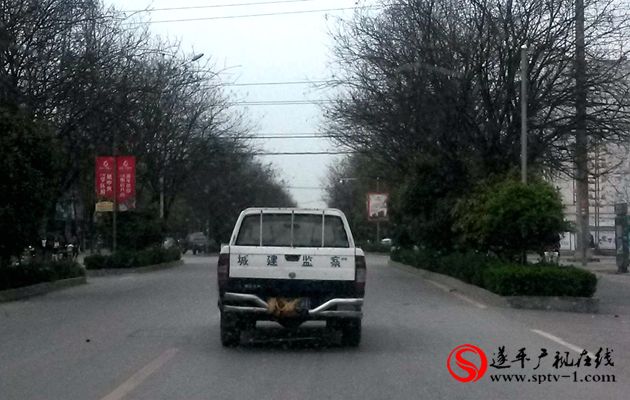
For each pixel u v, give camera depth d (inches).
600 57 1168.8
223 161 2144.4
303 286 522.9
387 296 1001.5
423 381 445.4
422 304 897.5
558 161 1285.7
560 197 997.8
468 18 1187.3
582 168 1286.9
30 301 951.0
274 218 571.2
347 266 524.1
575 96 1165.7
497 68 1190.3
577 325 727.1
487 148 1203.9
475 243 1097.4
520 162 1186.6
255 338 604.7
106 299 966.4
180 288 1123.3
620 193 2288.4
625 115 1194.0
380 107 1352.1
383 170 1868.8
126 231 1779.0
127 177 1598.2
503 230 988.6
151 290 1098.7
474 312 816.9
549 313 836.6
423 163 1371.8
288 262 523.5
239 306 523.5
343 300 521.3
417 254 1549.0
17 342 597.3
